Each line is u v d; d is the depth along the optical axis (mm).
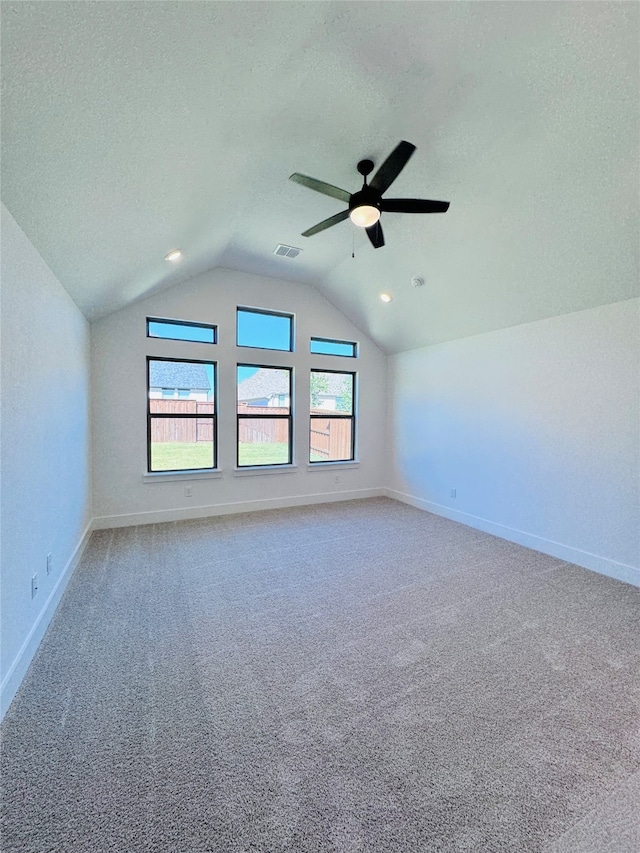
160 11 1214
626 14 1558
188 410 4453
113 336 3975
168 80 1491
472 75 1913
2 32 1044
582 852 1105
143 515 4180
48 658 1960
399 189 2814
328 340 5305
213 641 2125
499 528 3957
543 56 1778
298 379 5035
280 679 1832
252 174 2617
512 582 2895
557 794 1275
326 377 5340
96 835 1139
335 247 3908
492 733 1521
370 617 2387
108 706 1646
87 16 1123
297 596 2645
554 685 1797
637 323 2859
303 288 4992
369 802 1243
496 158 2371
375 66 1824
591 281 2920
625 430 2941
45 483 2229
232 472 4637
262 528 4105
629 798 1266
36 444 2072
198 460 4520
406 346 5191
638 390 2863
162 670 1885
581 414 3230
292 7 1423
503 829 1166
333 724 1563
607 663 1957
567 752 1438
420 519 4527
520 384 3750
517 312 3625
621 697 1722
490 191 2623
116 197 2066
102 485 3979
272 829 1161
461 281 3637
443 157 2477
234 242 3846
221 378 4527
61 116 1391
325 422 5344
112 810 1211
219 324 4488
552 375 3459
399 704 1676
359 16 1548
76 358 3137
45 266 2238
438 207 2367
